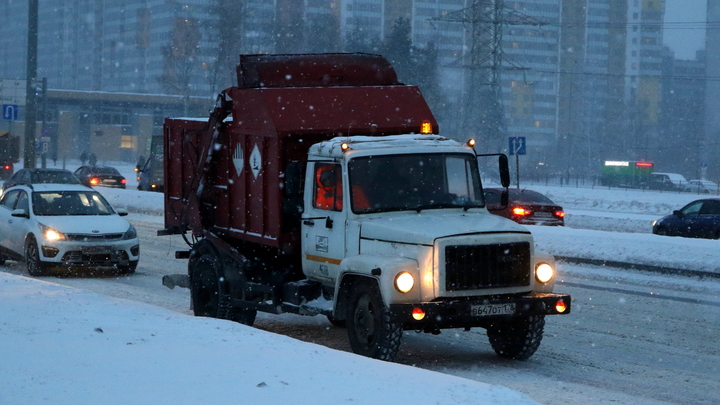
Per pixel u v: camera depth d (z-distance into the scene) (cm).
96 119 14912
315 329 1407
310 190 1241
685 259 2066
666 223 2891
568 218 3966
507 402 736
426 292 1059
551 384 1020
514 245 1093
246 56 1377
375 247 1125
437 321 1045
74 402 710
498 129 10275
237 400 720
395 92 1350
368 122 1299
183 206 1527
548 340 1305
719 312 1552
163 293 1744
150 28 19312
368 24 19688
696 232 2798
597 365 1134
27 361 859
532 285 1107
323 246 1212
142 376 802
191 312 1525
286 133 1247
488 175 9700
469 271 1066
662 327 1409
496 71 9525
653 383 1033
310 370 841
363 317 1114
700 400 954
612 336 1335
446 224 1098
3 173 7544
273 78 1352
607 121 19175
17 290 1371
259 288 1295
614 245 2272
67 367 835
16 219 2097
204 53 17375
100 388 755
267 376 809
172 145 1570
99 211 2130
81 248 1953
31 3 4591
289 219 1270
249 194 1338
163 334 1017
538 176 11350
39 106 14138
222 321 1126
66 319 1105
